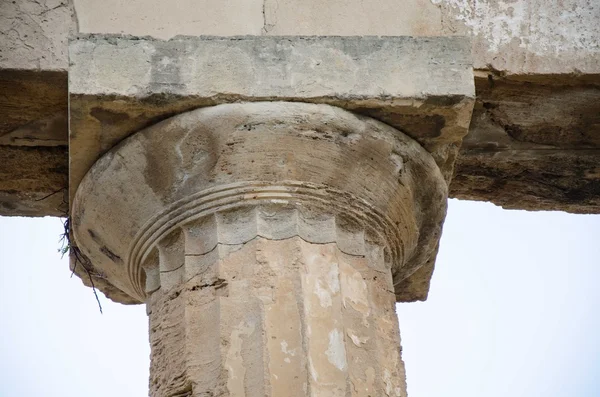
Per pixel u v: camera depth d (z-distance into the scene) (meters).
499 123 20.64
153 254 18.70
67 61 19.23
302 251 17.92
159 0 19.77
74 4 19.66
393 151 18.75
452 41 18.89
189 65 18.42
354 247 18.48
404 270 20.23
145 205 18.64
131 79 18.25
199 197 18.31
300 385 16.92
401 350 18.31
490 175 21.53
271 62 18.55
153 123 18.48
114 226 19.02
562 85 20.17
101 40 18.44
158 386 17.69
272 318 17.39
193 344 17.56
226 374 17.11
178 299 18.05
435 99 18.52
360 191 18.64
